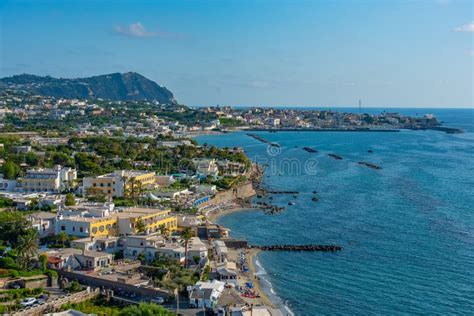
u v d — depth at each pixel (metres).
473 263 187.50
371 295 157.75
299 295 157.50
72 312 120.81
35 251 163.62
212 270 169.38
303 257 197.38
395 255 198.75
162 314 119.38
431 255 198.00
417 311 145.88
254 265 186.62
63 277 155.75
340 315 143.12
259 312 138.00
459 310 146.25
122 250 183.12
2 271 149.88
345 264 188.38
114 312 128.62
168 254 174.50
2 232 178.12
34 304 131.00
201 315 133.00
